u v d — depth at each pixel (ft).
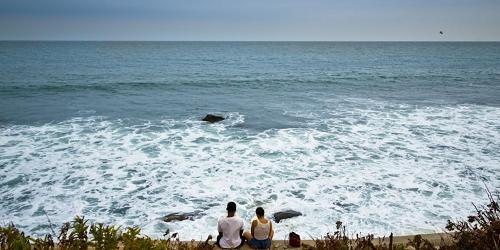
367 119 67.72
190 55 307.17
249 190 36.37
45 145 49.90
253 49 462.60
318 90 108.68
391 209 32.30
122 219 30.66
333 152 48.24
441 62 233.96
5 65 175.11
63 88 103.24
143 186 37.35
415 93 101.91
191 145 51.03
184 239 27.48
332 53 363.15
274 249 22.40
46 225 29.37
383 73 159.94
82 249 15.44
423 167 42.68
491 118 68.03
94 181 38.37
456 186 37.17
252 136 55.77
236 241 23.68
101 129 58.95
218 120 65.77
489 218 16.93
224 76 143.13
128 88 106.83
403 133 57.72
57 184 37.45
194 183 38.14
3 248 14.53
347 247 17.38
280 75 149.18
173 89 107.76
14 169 40.96
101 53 310.65
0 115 67.62
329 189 36.63
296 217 30.60
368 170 41.81
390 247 16.85
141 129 59.31
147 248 14.98
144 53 326.44
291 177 39.73
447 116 70.13
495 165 43.14
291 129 60.08
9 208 32.17
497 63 223.30
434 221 30.04
